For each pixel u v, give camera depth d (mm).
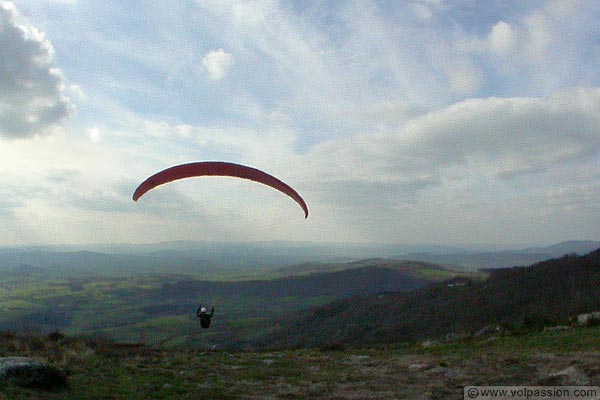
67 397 12992
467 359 19922
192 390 15133
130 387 15023
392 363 21219
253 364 21516
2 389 12344
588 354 17859
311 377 17734
